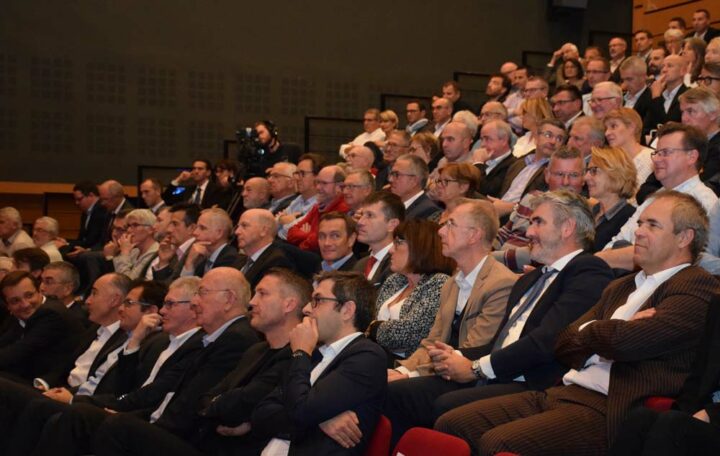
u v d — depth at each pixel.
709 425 2.72
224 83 12.56
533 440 3.07
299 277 4.27
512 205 5.78
